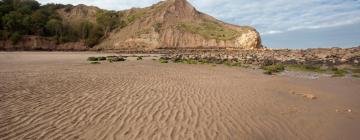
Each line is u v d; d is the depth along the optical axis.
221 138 6.31
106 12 102.38
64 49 81.00
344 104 10.09
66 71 17.52
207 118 7.64
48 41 83.44
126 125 6.86
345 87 14.26
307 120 7.89
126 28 91.44
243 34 74.88
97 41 89.06
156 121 7.22
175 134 6.40
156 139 6.08
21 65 23.11
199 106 8.82
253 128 7.06
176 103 9.07
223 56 39.41
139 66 22.97
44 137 5.94
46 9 99.94
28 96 9.35
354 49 42.38
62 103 8.59
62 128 6.49
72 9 106.62
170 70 19.80
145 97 9.73
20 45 78.19
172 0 96.81
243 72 20.14
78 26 92.19
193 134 6.45
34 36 82.12
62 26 89.88
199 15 97.25
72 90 10.59
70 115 7.43
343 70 22.64
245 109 8.73
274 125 7.36
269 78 16.86
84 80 13.20
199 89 11.66
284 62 30.11
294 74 20.17
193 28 83.69
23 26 83.62
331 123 7.70
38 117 7.17
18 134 6.04
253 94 11.12
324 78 17.98
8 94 9.55
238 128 7.00
